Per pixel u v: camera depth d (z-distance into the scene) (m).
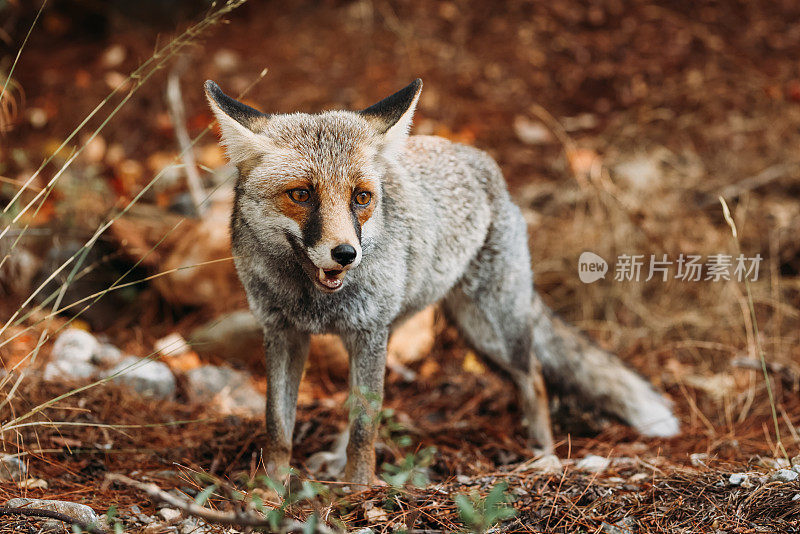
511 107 11.34
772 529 4.15
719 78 11.46
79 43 12.66
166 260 8.23
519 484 5.06
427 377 7.89
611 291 8.70
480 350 6.48
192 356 7.49
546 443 6.38
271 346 5.14
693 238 8.97
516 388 6.56
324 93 11.46
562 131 10.83
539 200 9.87
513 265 6.29
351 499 4.79
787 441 6.04
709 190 9.68
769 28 12.30
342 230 4.25
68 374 6.54
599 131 10.86
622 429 6.85
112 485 4.97
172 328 8.08
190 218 8.52
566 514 4.54
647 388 6.91
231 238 5.12
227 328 7.66
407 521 4.37
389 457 5.90
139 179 10.02
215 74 11.76
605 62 11.95
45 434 5.45
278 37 12.63
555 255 9.05
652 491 4.72
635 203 9.23
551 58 12.10
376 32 12.65
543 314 7.04
